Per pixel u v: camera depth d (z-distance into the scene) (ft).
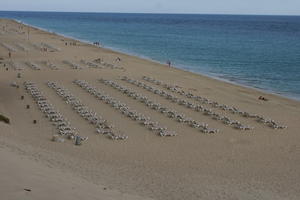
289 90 188.85
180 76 205.57
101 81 178.19
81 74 193.36
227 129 117.08
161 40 457.68
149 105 138.51
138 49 355.15
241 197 69.31
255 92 177.17
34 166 61.21
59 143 97.30
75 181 57.52
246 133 114.42
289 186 77.97
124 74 199.21
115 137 104.58
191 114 131.23
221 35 555.28
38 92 150.20
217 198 67.51
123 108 132.77
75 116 123.54
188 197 66.39
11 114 122.72
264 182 79.41
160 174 78.89
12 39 356.79
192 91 167.73
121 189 62.69
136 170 80.02
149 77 193.77
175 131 112.68
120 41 433.89
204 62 279.69
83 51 292.20
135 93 153.89
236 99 158.61
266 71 244.22
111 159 87.56
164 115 128.36
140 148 97.91
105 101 142.20
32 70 198.80
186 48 373.20
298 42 457.27
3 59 232.53
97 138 104.27
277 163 91.71
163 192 67.15
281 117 133.90
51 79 178.50
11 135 95.50
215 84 189.47
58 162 74.33
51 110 127.24
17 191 44.80
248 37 527.40
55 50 284.20
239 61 288.30
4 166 54.49
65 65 218.38
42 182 50.37
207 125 118.52
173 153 95.45
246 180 79.87
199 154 95.61
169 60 278.87
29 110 128.06
